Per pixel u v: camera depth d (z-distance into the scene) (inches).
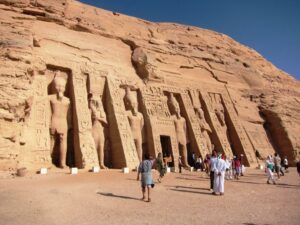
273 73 1403.8
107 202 313.7
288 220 244.1
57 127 662.5
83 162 646.5
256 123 1090.1
